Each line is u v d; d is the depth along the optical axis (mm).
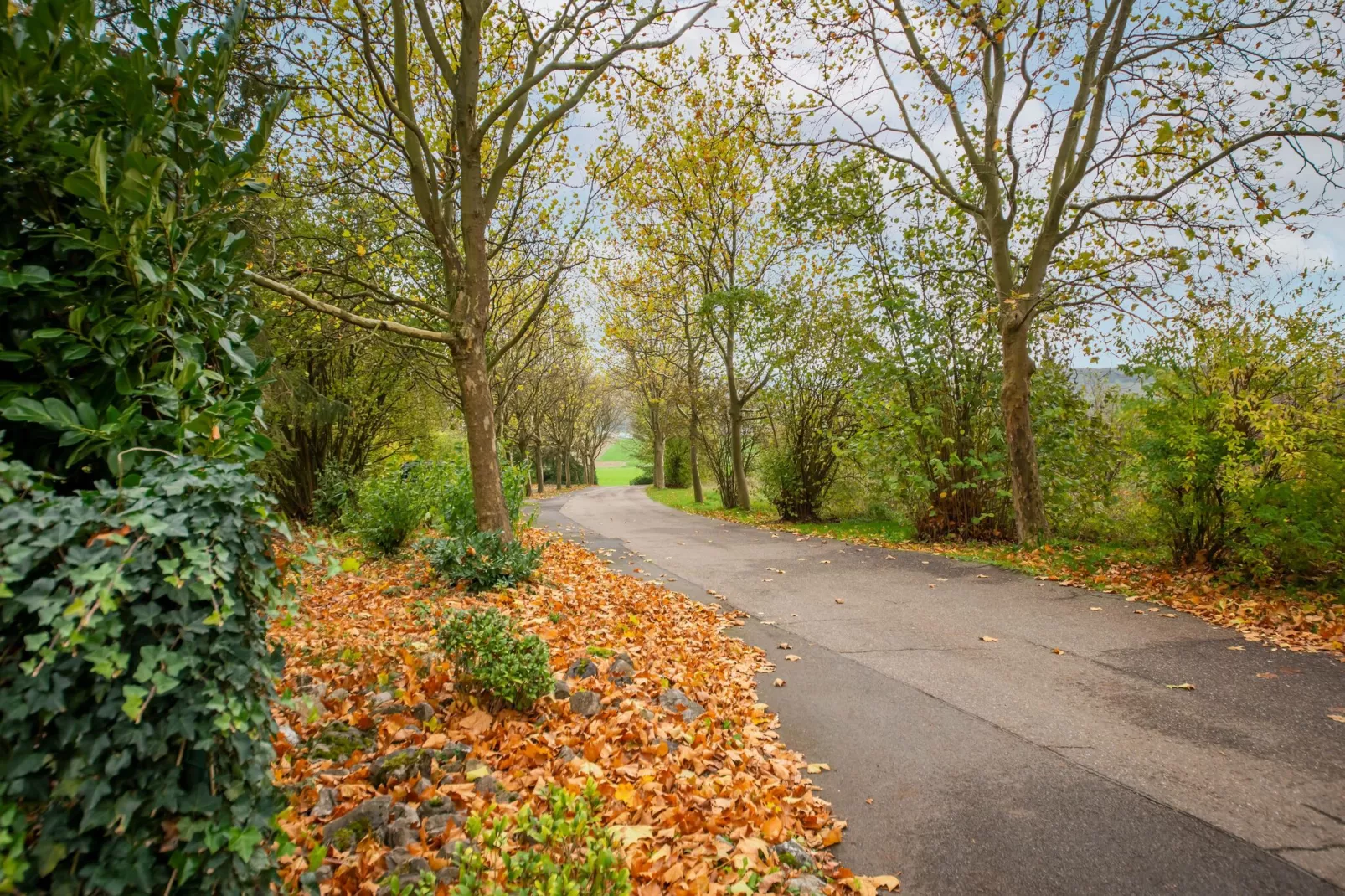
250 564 1844
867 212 14000
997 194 12109
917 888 2922
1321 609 6641
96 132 2150
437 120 12203
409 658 4809
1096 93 10828
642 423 47562
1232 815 3355
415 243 13953
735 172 17562
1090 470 13539
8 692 1403
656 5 9742
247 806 1756
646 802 3395
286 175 9867
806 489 19297
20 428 1950
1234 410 8031
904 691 5250
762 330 19312
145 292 2146
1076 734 4336
